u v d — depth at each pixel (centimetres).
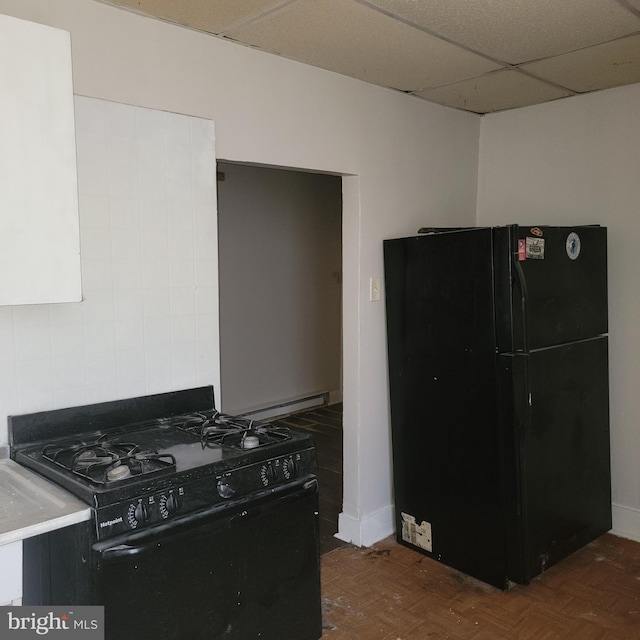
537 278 243
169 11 193
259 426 202
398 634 224
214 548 165
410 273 273
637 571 266
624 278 289
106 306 196
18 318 178
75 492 148
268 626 181
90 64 185
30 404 182
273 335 503
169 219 209
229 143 223
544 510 251
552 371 251
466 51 233
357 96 269
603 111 289
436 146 312
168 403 213
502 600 245
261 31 211
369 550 289
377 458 297
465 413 255
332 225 546
